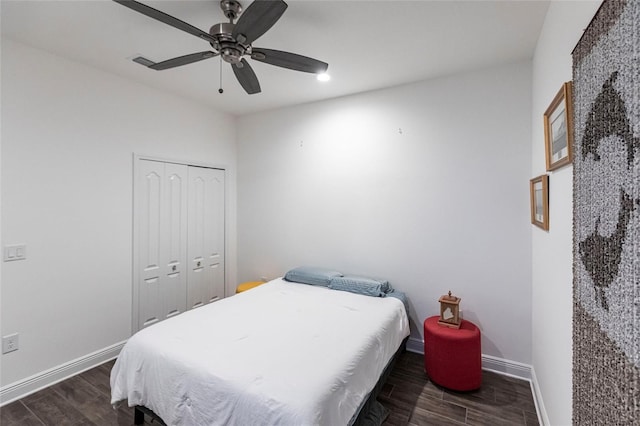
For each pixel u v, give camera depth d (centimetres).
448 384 227
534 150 231
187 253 348
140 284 302
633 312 67
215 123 379
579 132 104
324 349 175
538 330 212
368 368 180
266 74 276
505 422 195
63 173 246
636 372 66
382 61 249
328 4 178
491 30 205
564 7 145
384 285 287
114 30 208
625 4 71
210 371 153
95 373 253
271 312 234
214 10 184
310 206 353
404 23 197
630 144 69
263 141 387
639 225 65
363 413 176
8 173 218
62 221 246
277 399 133
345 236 330
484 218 262
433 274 284
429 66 258
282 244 374
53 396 222
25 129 226
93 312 266
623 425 71
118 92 282
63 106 246
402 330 252
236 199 409
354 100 323
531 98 243
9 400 216
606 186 82
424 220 288
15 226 222
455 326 239
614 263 77
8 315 218
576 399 108
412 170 293
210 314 228
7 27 204
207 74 279
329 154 339
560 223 151
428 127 285
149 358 175
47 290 238
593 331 91
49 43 224
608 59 81
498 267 257
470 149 267
